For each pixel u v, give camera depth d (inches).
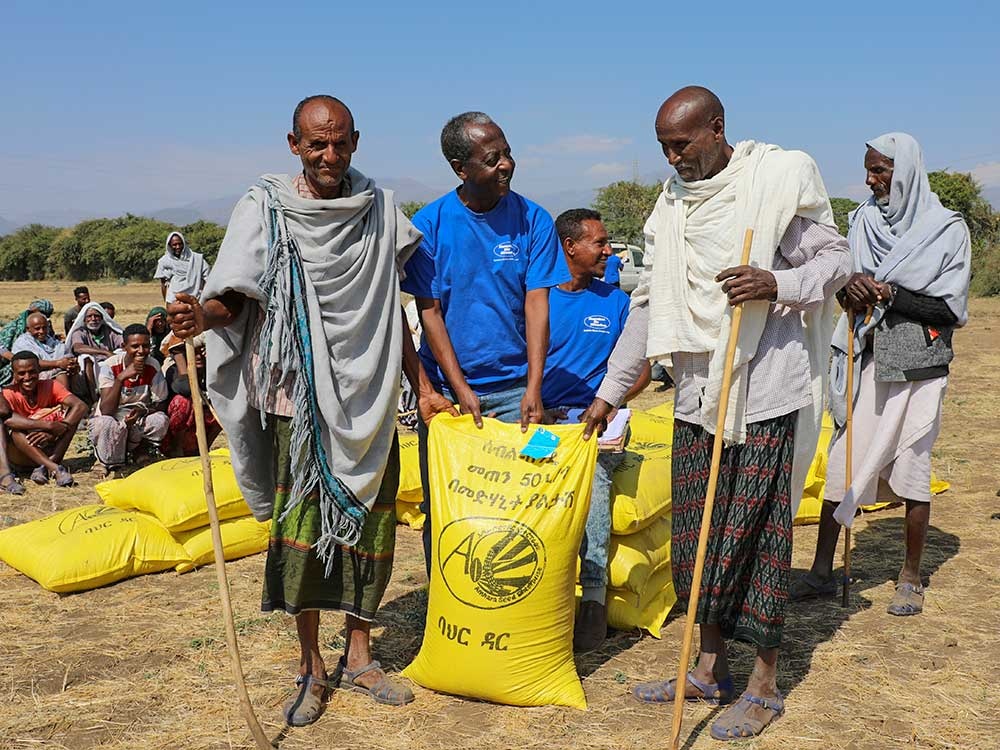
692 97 141.3
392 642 177.8
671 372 153.1
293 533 147.4
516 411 172.2
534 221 167.9
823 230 141.3
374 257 146.4
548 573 150.4
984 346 693.9
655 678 163.0
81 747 140.3
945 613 190.4
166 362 447.2
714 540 147.3
